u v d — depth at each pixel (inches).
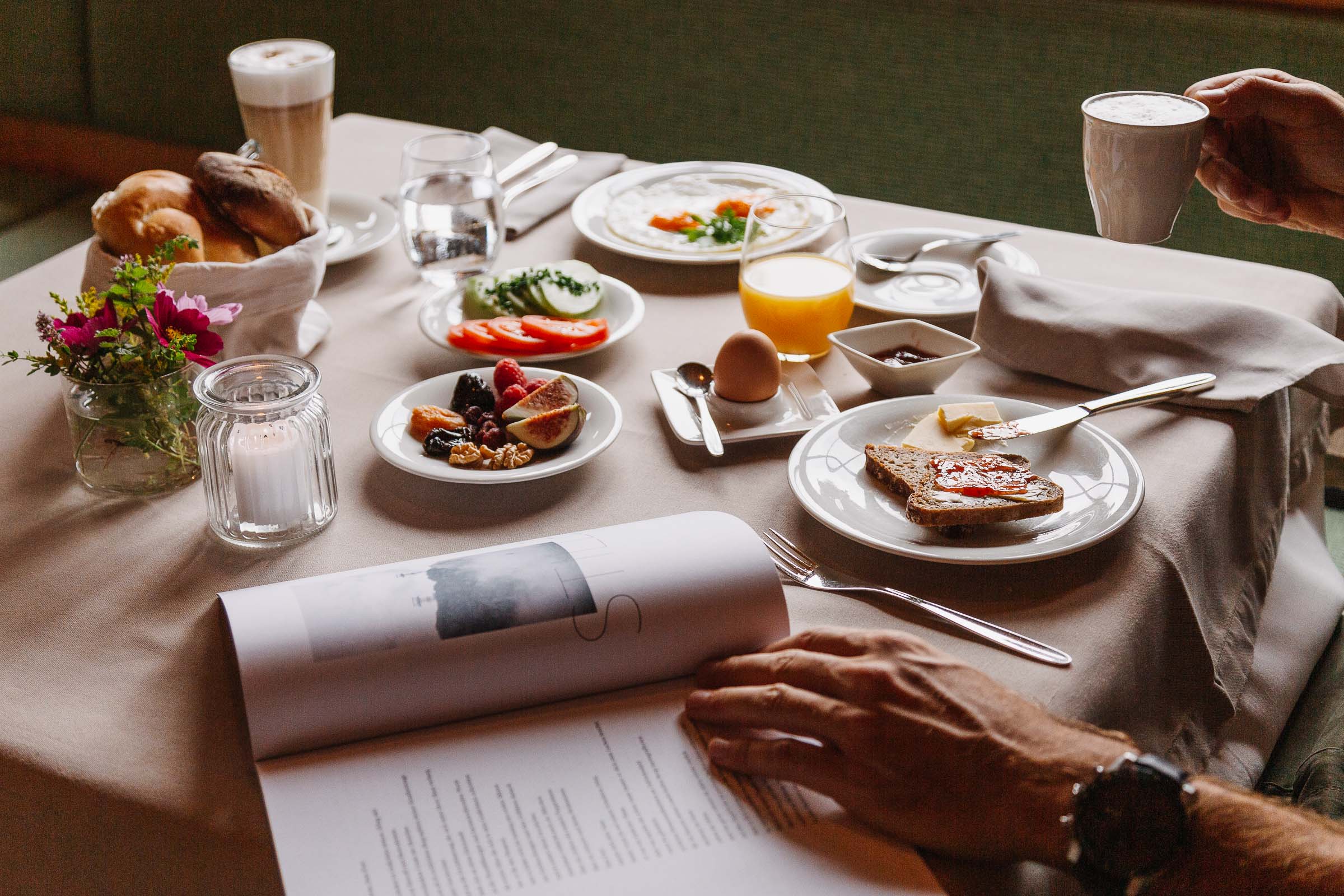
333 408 41.7
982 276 47.3
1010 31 86.8
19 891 27.6
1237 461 39.6
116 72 110.7
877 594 31.7
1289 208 46.2
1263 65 79.3
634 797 24.9
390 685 25.9
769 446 39.6
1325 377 40.7
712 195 61.2
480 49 106.2
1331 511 66.6
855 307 50.4
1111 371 42.4
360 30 109.2
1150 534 34.0
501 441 38.4
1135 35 82.7
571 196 61.6
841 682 25.5
